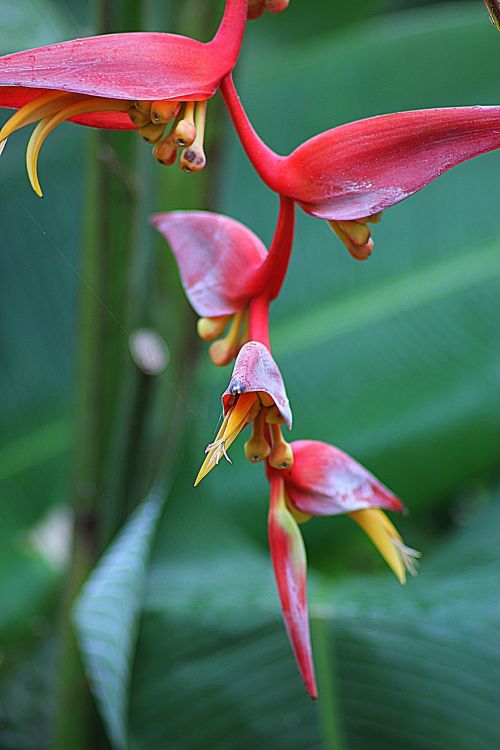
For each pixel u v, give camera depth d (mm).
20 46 1463
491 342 1583
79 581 1417
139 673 1256
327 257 1671
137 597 1214
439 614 1251
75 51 937
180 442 1432
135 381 1411
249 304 1010
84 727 1412
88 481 1409
